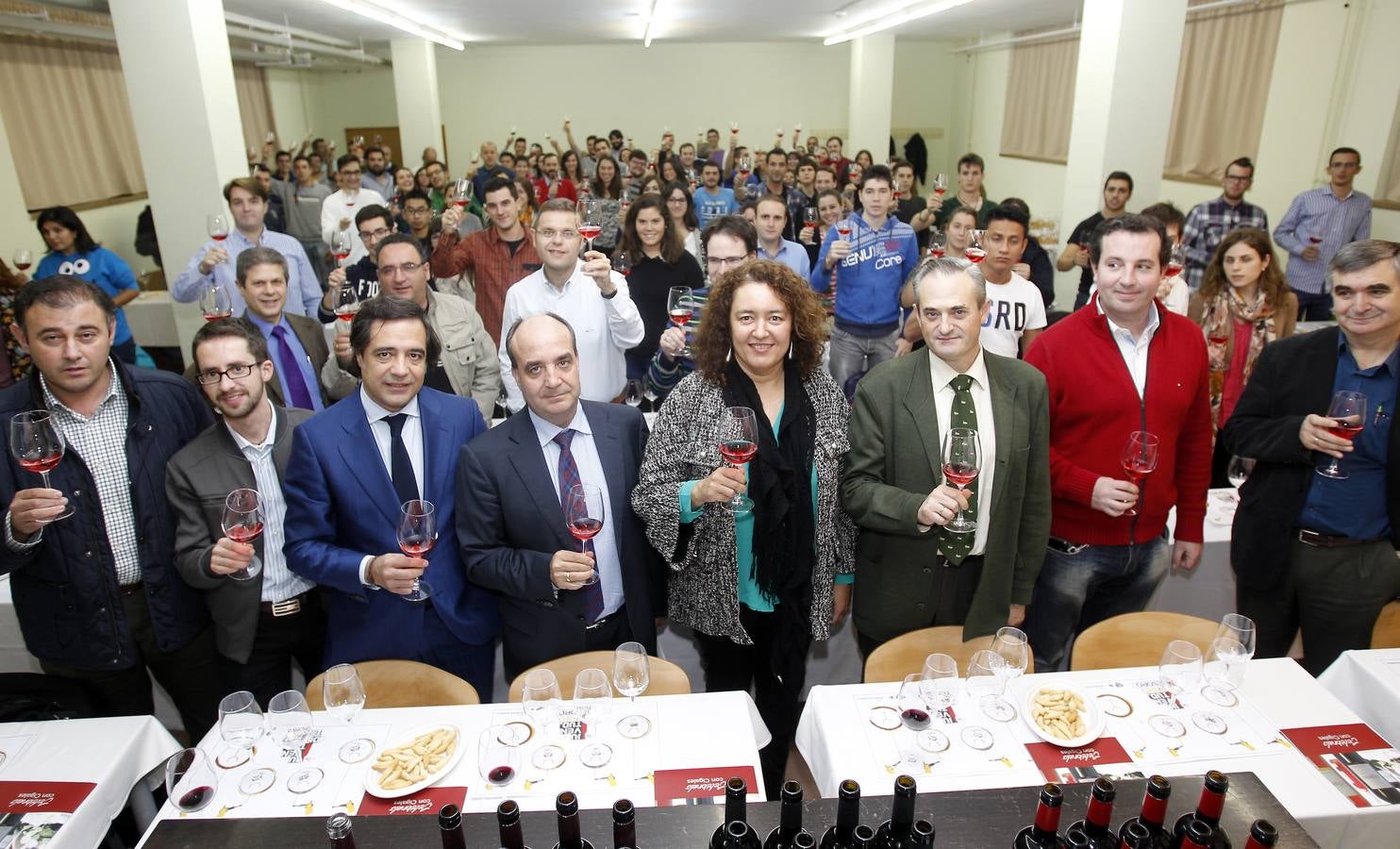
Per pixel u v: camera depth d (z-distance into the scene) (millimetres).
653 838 1288
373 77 14102
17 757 1624
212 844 1319
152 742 1726
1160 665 1717
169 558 2062
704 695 1733
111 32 7574
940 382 1998
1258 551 2262
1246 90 7160
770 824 1307
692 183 8695
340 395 2990
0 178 6652
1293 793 1488
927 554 2037
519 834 1152
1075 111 5449
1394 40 5555
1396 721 1732
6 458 1922
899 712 1695
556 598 1891
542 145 14656
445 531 2012
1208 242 5258
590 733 1617
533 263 3920
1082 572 2221
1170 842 1235
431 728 1619
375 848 1299
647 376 3160
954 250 3959
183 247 4918
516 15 8727
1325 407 2117
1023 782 1501
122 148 8344
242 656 2061
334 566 1869
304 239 7828
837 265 4457
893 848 1202
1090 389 2117
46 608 2008
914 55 14906
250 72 11516
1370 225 5418
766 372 1971
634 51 14234
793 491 1969
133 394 2008
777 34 11594
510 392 3037
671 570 2115
